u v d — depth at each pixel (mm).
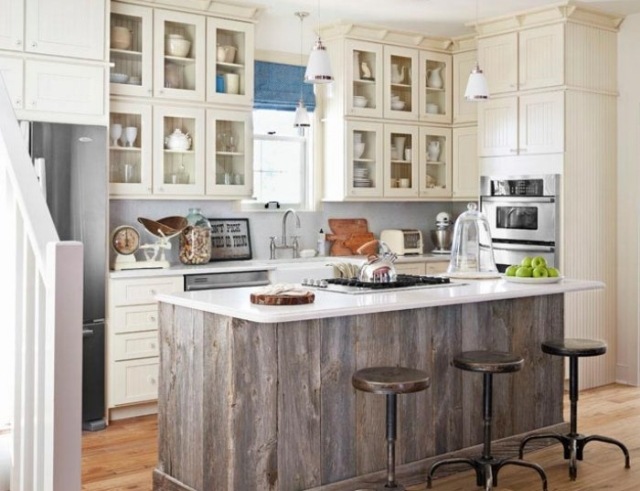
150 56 5305
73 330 2096
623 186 6121
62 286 2072
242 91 5766
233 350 3250
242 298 3613
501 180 6203
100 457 4316
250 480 3312
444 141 6938
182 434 3633
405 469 3850
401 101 6691
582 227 5895
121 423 5055
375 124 6473
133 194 5262
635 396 5738
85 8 4832
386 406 3521
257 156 6328
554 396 4645
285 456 3408
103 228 4914
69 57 4785
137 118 5293
